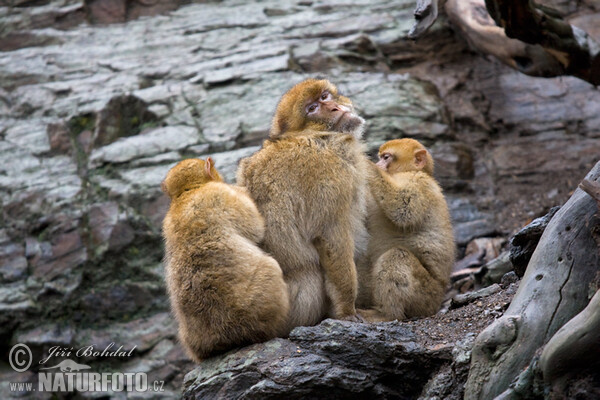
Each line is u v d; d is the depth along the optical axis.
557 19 9.27
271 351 6.81
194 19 16.59
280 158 7.51
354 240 7.78
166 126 13.91
